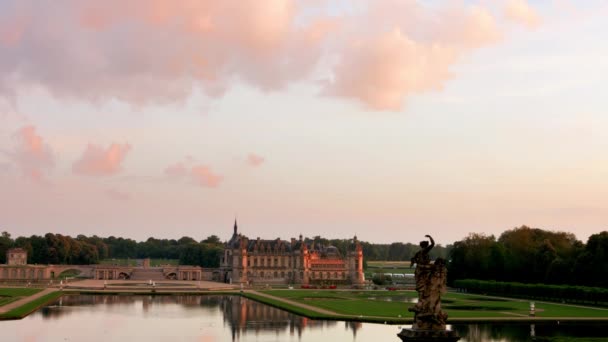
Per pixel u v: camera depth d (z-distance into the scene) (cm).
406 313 16125
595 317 15350
